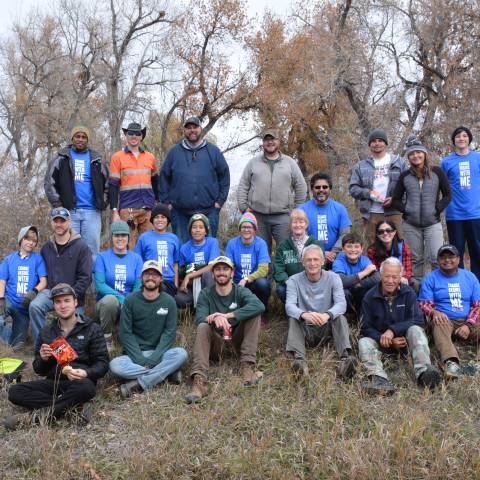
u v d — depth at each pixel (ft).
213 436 16.33
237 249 24.25
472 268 24.77
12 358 21.93
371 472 14.39
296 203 26.66
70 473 15.14
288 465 15.16
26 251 23.52
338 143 59.88
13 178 42.39
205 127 80.48
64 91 76.84
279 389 18.90
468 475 14.57
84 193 25.71
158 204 25.14
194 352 19.17
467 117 52.03
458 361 19.47
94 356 18.33
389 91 61.11
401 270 20.27
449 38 57.88
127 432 16.89
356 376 18.60
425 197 23.56
